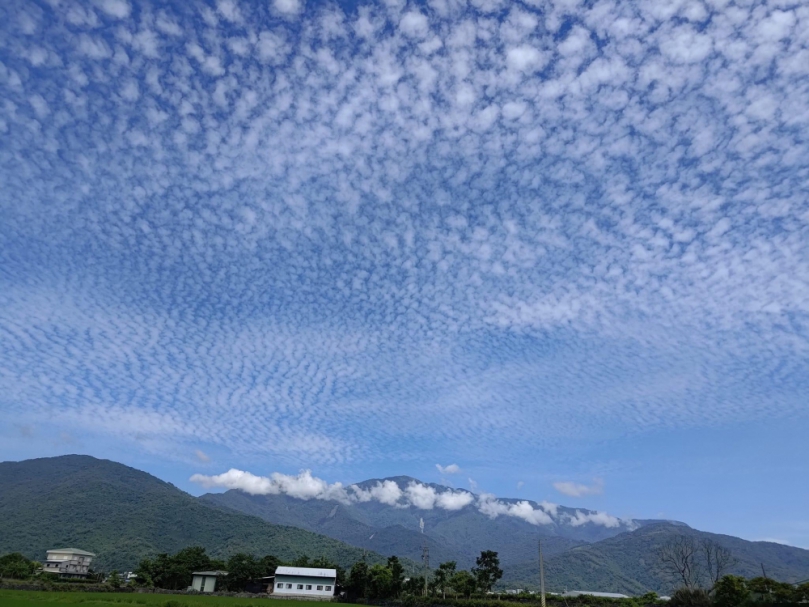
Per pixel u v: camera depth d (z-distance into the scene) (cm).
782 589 4828
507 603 7375
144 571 10681
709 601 5456
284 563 11794
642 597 7969
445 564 9869
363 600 9788
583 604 7456
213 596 9294
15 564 10056
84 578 11362
